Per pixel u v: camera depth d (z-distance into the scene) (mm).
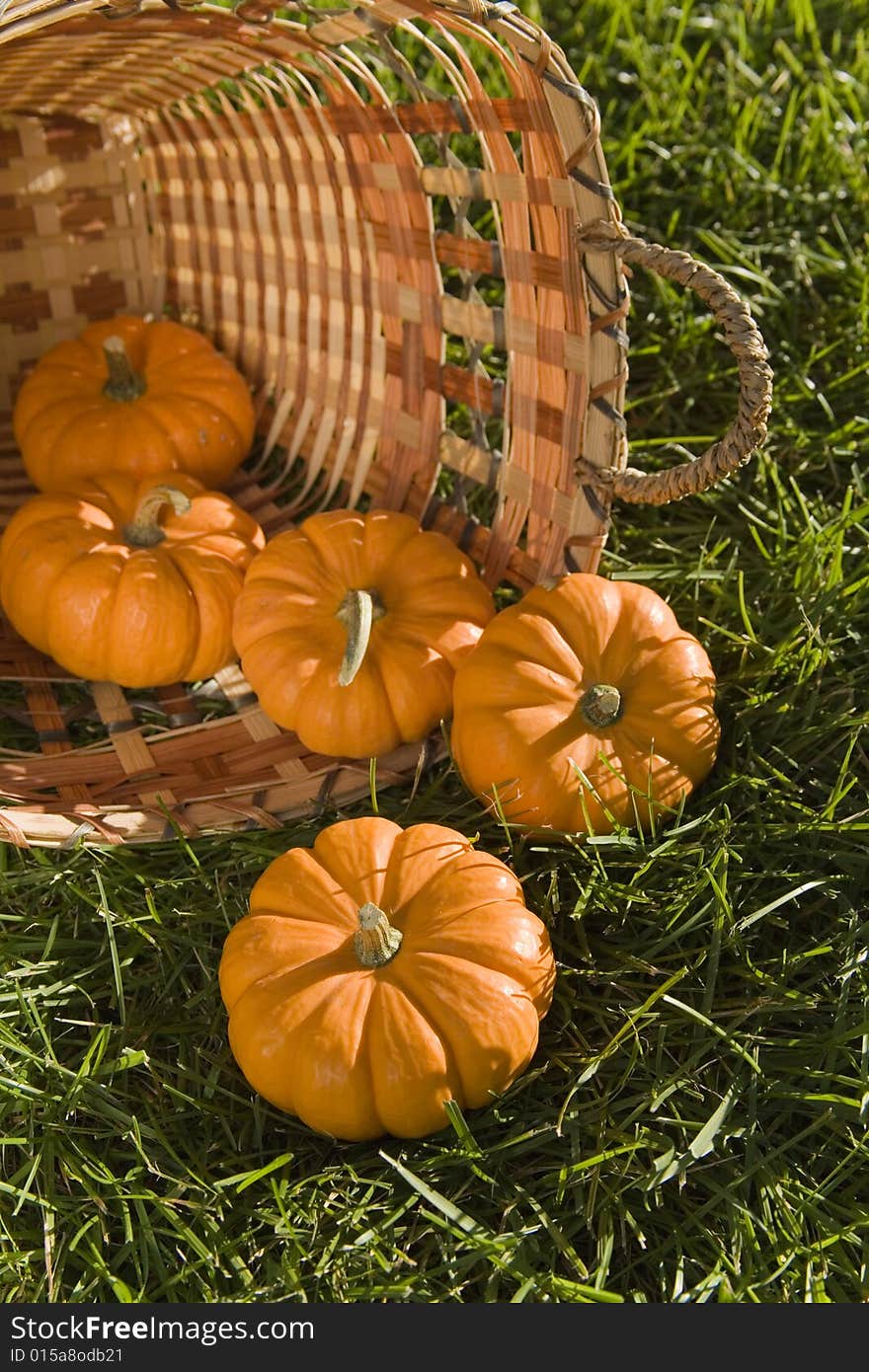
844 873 595
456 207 626
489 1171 541
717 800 608
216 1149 551
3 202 717
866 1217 530
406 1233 535
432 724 615
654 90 806
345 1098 523
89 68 657
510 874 559
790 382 721
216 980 578
